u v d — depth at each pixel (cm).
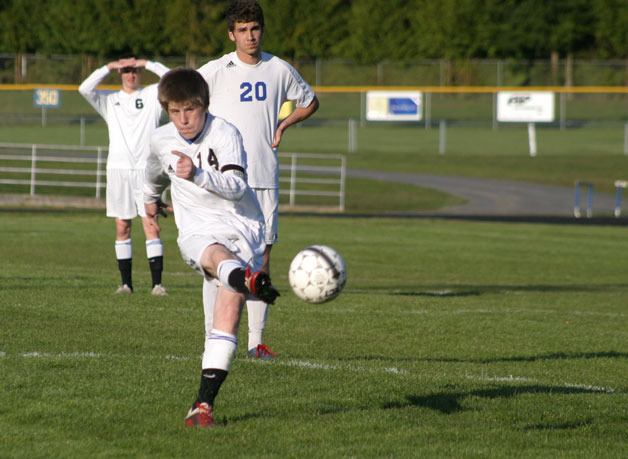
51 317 3178
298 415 1955
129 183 3834
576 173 15250
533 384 2389
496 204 12212
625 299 4734
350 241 7188
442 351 3002
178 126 1883
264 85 2695
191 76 1881
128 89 3916
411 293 4544
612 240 7950
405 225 8694
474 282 5403
